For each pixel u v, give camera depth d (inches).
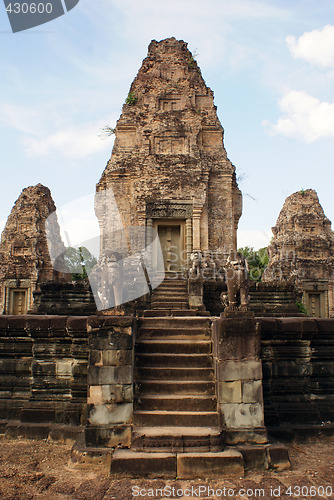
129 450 280.8
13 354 369.4
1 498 237.1
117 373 302.5
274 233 1222.3
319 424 355.3
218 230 760.3
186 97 799.7
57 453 309.1
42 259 1127.0
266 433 292.8
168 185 745.0
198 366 346.0
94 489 248.7
